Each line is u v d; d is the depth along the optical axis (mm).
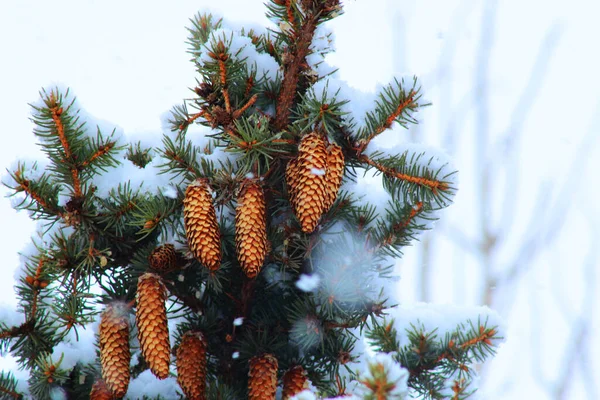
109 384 2322
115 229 2367
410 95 2338
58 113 2307
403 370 2170
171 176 2381
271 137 2342
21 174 2330
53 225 2373
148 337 2316
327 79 2359
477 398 2365
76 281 2344
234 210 2387
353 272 2373
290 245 2381
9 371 2385
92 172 2357
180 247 2375
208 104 2375
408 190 2381
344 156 2379
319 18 2350
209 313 2395
